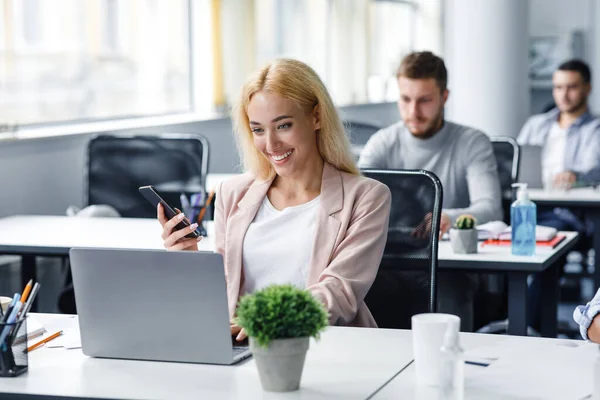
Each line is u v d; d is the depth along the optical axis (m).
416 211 2.84
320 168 2.62
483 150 4.16
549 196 5.09
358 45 10.70
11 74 5.19
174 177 4.56
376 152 4.28
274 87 2.48
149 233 3.82
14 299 1.98
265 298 1.79
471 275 3.74
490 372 1.90
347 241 2.50
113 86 6.12
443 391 1.70
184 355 2.01
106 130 5.70
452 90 7.56
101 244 3.55
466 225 3.53
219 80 7.00
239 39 7.10
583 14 10.82
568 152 6.14
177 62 6.85
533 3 10.97
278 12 8.80
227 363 1.99
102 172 4.60
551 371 1.90
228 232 2.61
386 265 2.82
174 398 1.78
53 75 5.54
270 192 2.64
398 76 4.18
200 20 7.00
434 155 4.20
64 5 5.61
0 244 3.60
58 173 5.31
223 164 7.13
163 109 6.71
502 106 7.42
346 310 2.39
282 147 2.51
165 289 1.98
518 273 3.44
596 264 5.00
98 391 1.83
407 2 12.05
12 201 4.95
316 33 9.66
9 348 1.93
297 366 1.80
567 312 5.95
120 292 2.02
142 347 2.03
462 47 7.45
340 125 2.59
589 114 6.18
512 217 3.50
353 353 2.07
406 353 2.07
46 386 1.87
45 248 3.55
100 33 5.96
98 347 2.06
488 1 7.36
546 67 10.98
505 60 7.40
